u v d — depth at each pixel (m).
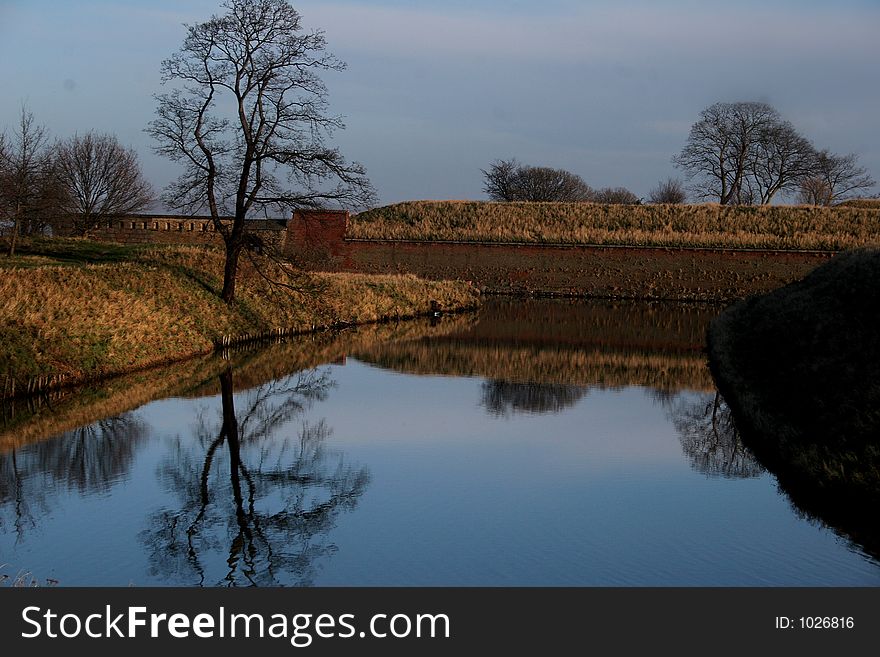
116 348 25.88
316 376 27.17
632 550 12.32
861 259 32.50
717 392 25.38
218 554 12.27
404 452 17.83
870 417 15.34
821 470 14.07
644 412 22.16
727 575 11.36
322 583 11.25
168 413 21.08
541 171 120.12
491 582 11.26
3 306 23.53
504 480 15.75
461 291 53.84
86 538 12.77
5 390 21.12
